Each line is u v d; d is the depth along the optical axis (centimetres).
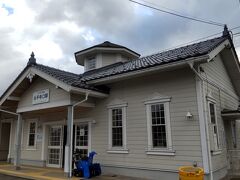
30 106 1280
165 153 955
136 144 1050
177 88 971
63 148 1358
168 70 988
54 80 1098
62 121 1370
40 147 1463
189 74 948
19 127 1339
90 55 1706
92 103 1210
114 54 1675
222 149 1052
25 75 1246
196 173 731
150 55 1462
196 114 906
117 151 1100
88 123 1241
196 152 884
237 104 1505
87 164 1028
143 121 1047
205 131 877
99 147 1172
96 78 1135
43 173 1145
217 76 1173
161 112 1004
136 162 1035
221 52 1222
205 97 948
